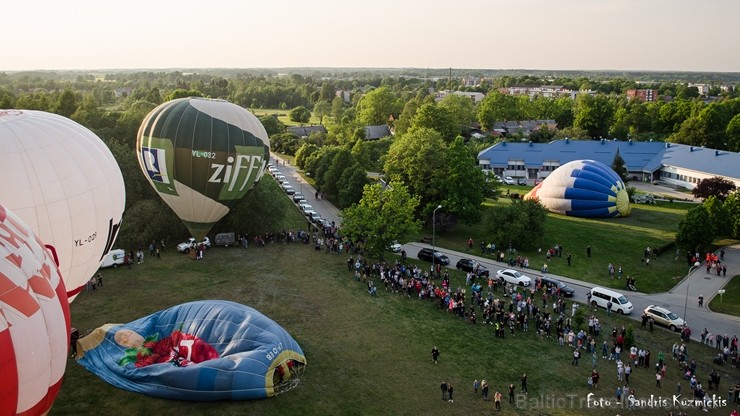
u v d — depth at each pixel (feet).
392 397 102.83
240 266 168.04
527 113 598.75
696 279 177.27
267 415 93.30
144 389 96.27
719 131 418.72
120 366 101.04
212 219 163.73
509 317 134.10
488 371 114.93
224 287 150.92
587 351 126.41
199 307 111.04
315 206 264.31
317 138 438.40
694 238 190.70
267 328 106.01
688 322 146.61
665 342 134.82
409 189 226.38
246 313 108.68
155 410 92.73
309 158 338.13
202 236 167.53
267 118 501.56
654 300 161.48
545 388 109.60
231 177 155.63
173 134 150.71
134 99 635.25
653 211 262.06
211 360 98.68
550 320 139.64
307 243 193.98
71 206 93.25
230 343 103.45
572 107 604.49
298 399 98.94
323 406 97.71
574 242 209.97
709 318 149.07
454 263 186.09
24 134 91.71
